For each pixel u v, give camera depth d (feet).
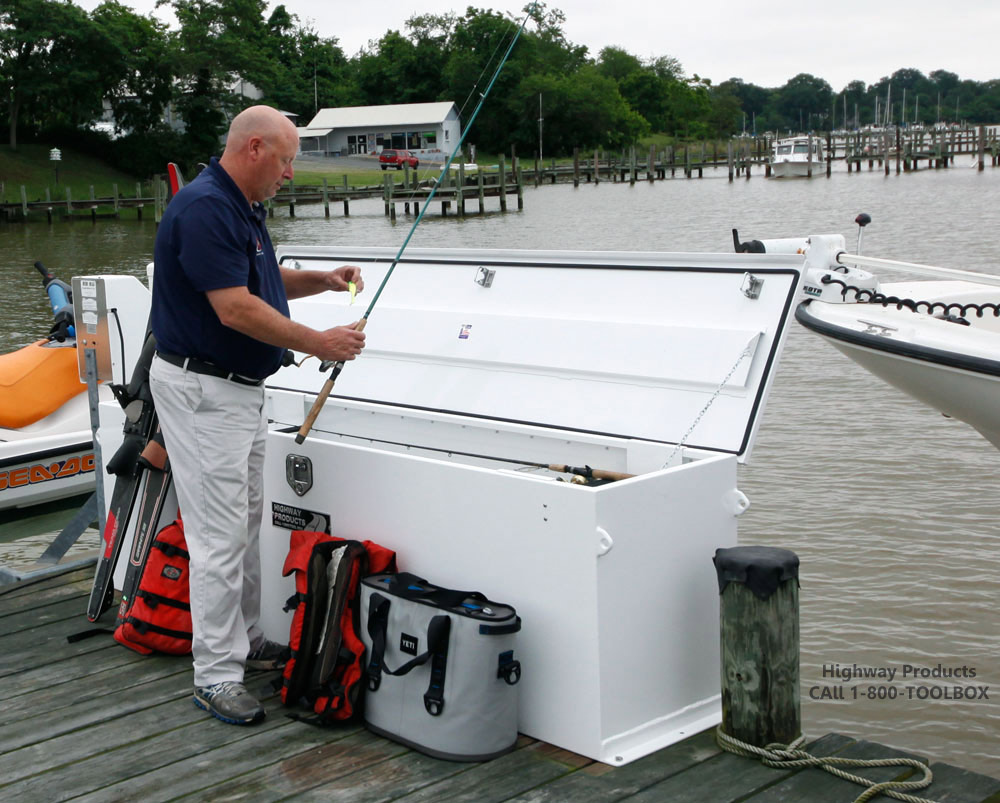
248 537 9.27
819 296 18.54
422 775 7.68
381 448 12.14
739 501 8.55
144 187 152.35
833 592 17.51
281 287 8.98
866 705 14.32
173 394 8.50
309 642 8.59
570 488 7.66
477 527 8.31
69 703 9.12
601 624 7.66
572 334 10.95
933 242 60.49
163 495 10.03
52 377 20.38
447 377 11.87
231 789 7.60
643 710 8.06
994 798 7.20
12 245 92.27
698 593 8.37
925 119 524.93
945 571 18.03
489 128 229.86
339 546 8.59
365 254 13.71
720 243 68.49
